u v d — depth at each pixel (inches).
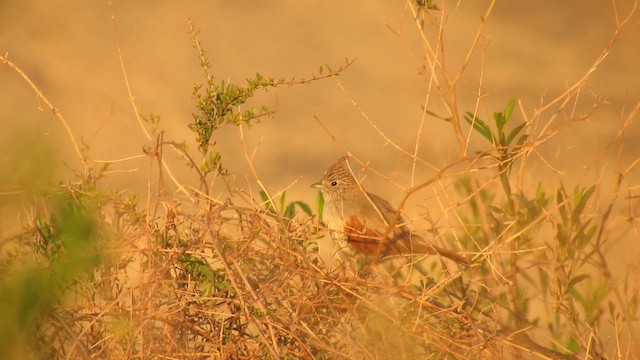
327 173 473.7
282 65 1218.6
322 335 340.2
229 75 1179.9
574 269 401.7
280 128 1020.5
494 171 520.4
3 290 204.7
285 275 340.8
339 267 358.3
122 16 1261.1
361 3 1378.0
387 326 343.6
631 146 977.5
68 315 318.7
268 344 309.1
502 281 405.7
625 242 511.5
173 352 327.9
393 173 559.8
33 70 1074.1
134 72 1120.8
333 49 1264.8
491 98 1119.6
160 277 326.6
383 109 1086.4
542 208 404.5
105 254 309.6
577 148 957.8
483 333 359.3
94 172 426.6
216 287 346.3
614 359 407.8
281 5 1363.2
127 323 311.6
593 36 1342.3
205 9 1333.7
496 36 1316.4
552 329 421.1
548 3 1427.2
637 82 1200.2
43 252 308.0
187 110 1024.2
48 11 1190.3
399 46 1274.6
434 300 383.9
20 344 206.4
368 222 449.1
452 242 439.8
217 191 822.5
